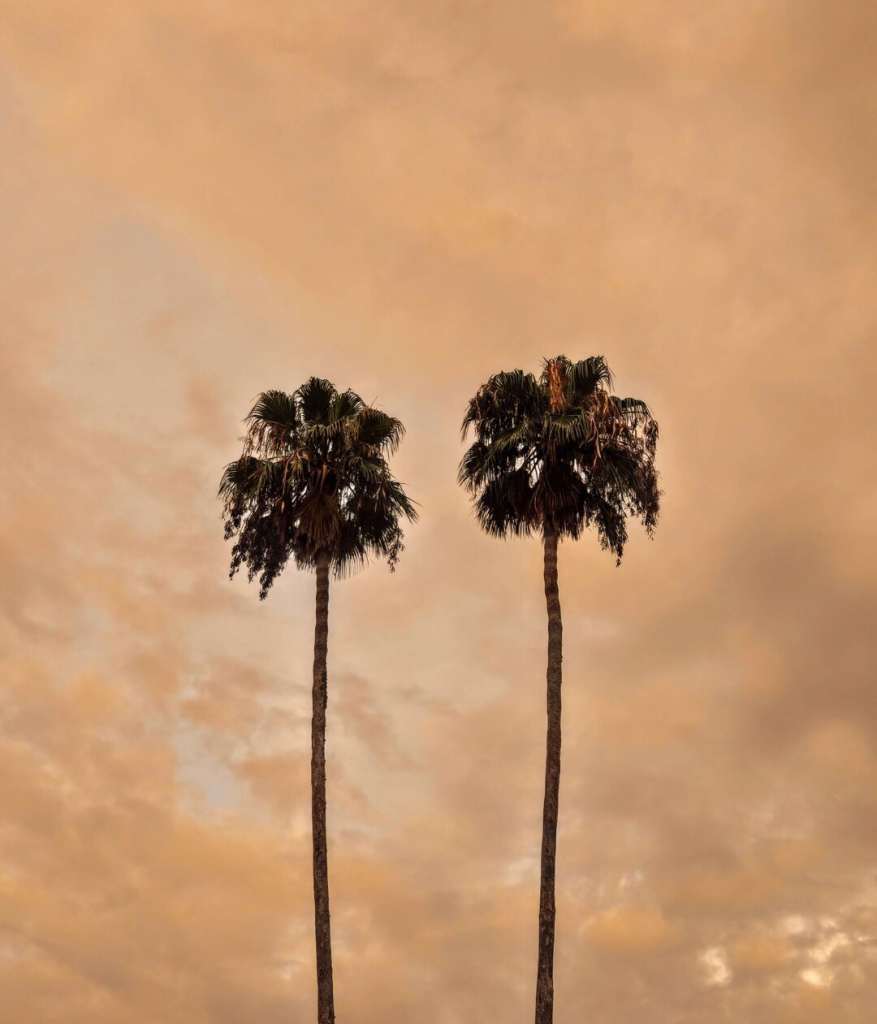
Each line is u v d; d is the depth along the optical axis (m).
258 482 41.81
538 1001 33.88
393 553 42.97
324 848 37.81
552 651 38.03
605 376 41.47
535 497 39.78
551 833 35.69
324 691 39.66
